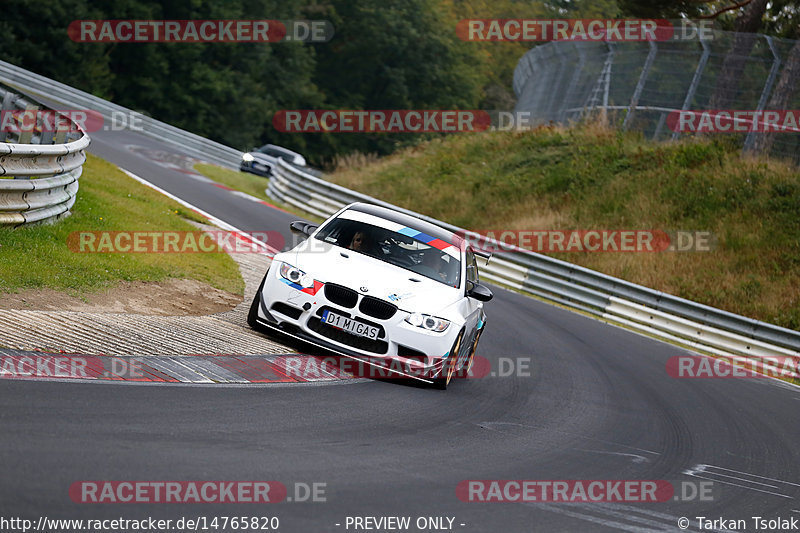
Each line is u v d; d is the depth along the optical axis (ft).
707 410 126.82
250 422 71.51
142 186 216.74
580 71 407.44
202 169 346.33
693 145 342.85
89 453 56.13
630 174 338.13
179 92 637.71
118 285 113.29
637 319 218.59
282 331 101.96
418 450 74.54
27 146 115.34
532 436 89.66
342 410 82.48
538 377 126.93
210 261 149.79
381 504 58.59
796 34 445.78
